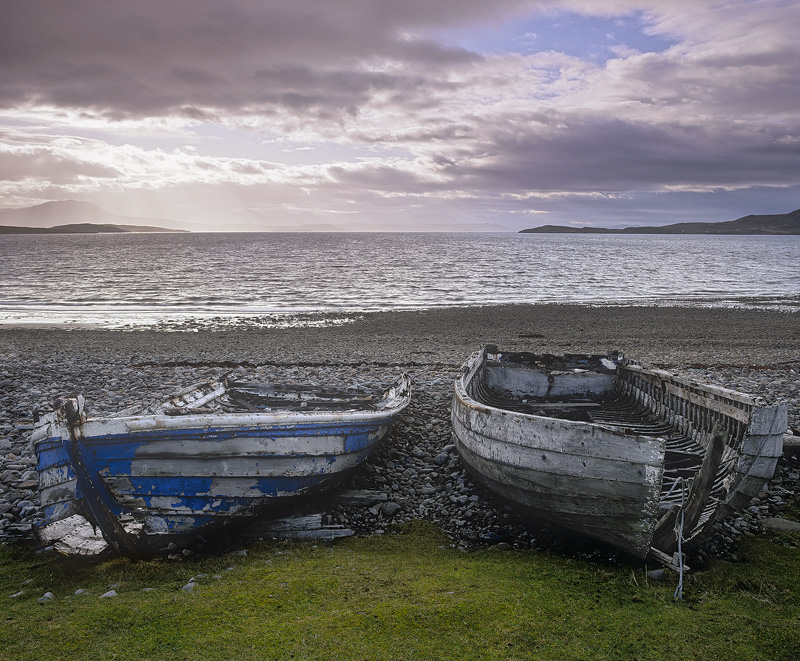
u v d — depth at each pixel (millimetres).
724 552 7051
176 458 6973
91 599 5844
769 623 5371
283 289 49344
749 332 27891
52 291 47656
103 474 6621
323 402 11648
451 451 10836
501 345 24312
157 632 5172
